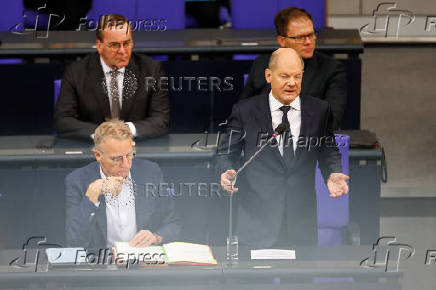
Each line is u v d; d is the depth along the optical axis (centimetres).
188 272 866
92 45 1769
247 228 1146
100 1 1905
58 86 1436
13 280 849
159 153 1271
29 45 1759
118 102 1411
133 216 1070
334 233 1227
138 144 1344
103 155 1053
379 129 2267
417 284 1304
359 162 1284
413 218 1742
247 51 1745
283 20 1441
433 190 1948
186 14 2080
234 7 1956
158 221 1094
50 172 1276
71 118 1380
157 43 1778
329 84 1481
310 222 1145
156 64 1434
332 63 1492
